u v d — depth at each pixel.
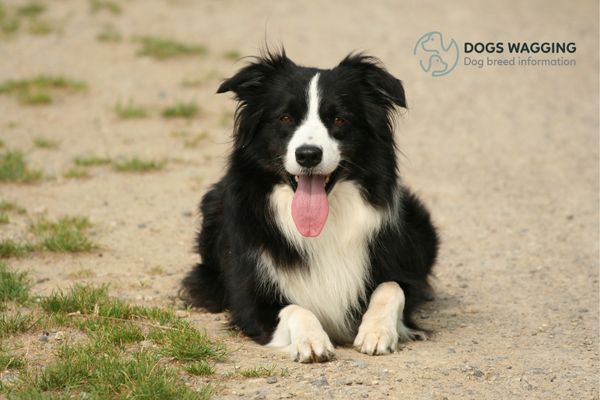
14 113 19.52
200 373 7.75
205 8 29.69
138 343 8.49
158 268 11.34
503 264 12.20
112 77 22.47
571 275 11.69
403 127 19.84
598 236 13.43
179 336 8.39
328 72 9.13
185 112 19.78
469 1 31.47
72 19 27.61
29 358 8.04
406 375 7.87
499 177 16.64
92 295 9.55
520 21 28.62
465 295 10.88
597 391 7.66
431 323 9.77
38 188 15.03
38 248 11.88
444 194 15.62
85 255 11.92
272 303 9.09
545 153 18.14
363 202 9.14
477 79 23.55
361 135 9.07
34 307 9.52
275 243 9.09
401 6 30.34
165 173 16.17
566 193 15.71
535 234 13.57
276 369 7.92
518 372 8.09
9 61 23.36
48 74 22.30
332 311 9.20
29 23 26.84
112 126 19.03
